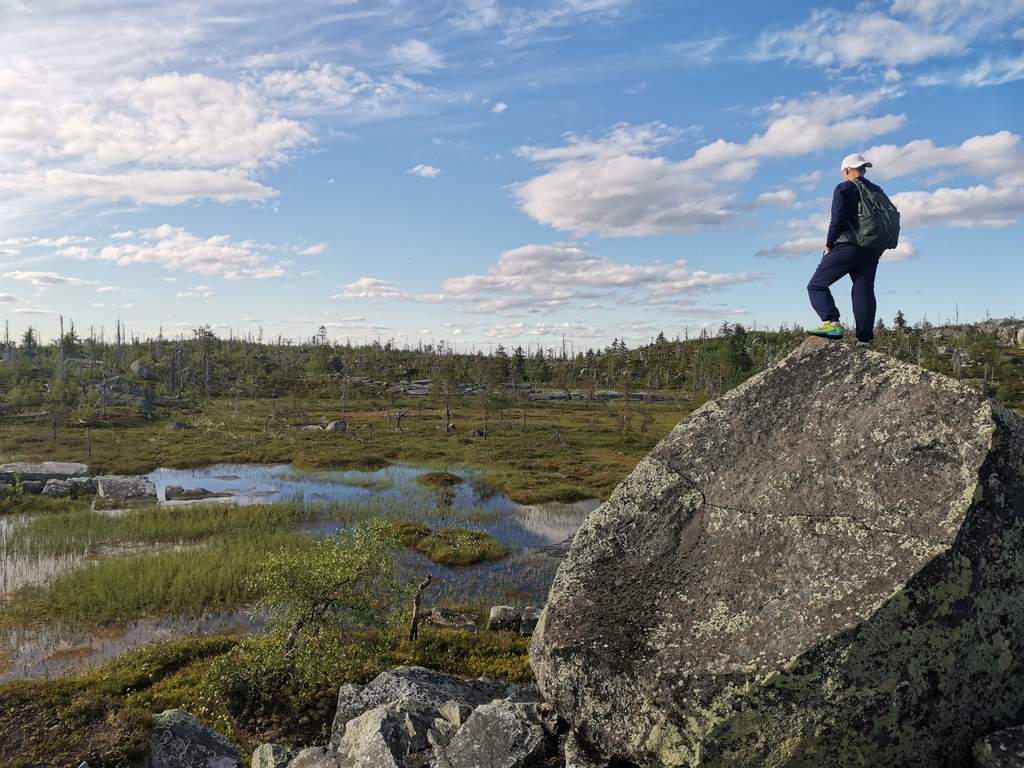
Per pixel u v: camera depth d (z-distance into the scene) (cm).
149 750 999
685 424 812
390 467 5144
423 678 1219
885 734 532
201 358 13625
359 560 1555
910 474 615
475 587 2366
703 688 566
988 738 534
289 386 12244
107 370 11119
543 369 14362
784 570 620
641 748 599
